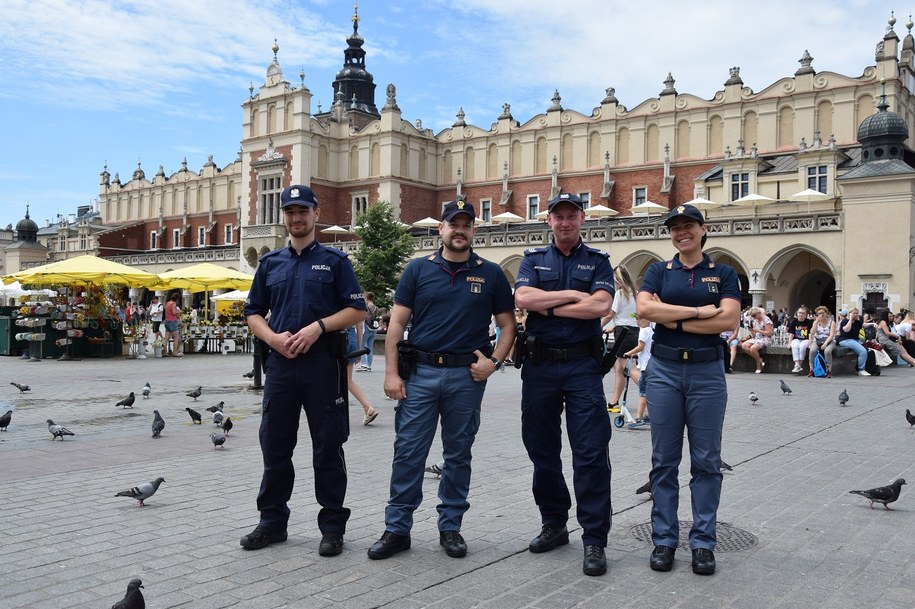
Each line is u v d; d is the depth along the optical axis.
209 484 7.78
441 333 5.80
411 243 47.56
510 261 47.19
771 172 44.06
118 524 6.33
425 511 6.93
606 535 5.42
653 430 5.64
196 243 76.19
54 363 25.22
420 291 5.88
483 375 5.77
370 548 5.56
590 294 5.74
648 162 53.81
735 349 23.09
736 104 50.34
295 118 61.12
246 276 33.50
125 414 12.98
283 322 5.82
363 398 11.89
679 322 5.56
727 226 39.53
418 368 5.83
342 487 5.77
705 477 5.52
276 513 5.84
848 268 36.25
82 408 13.72
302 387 5.77
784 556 5.66
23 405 14.11
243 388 17.30
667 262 5.86
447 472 5.80
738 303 5.59
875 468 8.74
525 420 5.87
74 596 4.74
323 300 5.85
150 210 80.75
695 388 5.53
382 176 61.16
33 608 4.55
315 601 4.70
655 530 5.51
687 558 5.64
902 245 34.97
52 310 27.11
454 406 5.78
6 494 7.32
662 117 53.31
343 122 64.19
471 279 5.86
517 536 6.12
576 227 5.82
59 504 6.96
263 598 4.73
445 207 5.86
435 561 5.51
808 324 23.94
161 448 9.77
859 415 13.20
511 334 5.96
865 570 5.36
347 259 6.02
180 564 5.36
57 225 114.56
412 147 62.62
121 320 29.00
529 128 59.41
